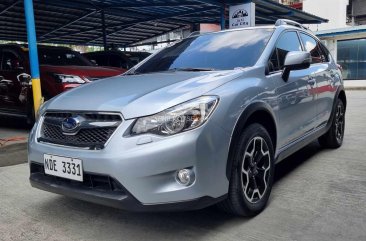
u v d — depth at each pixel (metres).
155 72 3.88
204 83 2.95
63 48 8.25
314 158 5.08
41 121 3.26
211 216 3.26
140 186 2.60
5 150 5.68
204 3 11.13
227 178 2.86
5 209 3.56
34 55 6.10
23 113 7.09
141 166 2.58
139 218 3.28
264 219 3.17
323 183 4.05
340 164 4.76
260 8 12.34
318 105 4.63
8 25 13.34
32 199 3.81
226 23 14.05
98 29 14.95
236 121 2.91
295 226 3.03
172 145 2.58
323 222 3.10
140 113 2.68
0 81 7.35
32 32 6.06
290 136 3.90
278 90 3.58
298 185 4.01
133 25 14.81
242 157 3.00
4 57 7.43
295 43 4.40
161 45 22.91
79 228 3.14
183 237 2.91
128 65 10.06
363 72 22.11
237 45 3.93
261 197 3.29
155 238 2.91
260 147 3.27
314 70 4.57
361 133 6.79
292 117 3.90
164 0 11.16
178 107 2.67
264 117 3.41
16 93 7.10
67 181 2.96
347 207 3.40
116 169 2.61
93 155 2.71
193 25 15.64
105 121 2.77
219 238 2.86
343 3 32.59
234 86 3.05
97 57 10.69
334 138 5.43
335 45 22.59
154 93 2.87
